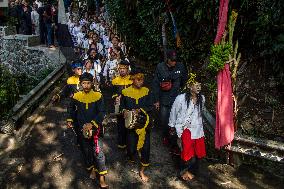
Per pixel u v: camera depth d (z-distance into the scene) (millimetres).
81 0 20734
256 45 8289
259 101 7641
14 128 7488
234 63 6164
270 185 5730
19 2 16484
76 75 7762
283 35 7344
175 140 6211
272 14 7477
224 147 6242
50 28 14273
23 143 7168
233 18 6195
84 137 5547
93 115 5625
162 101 6672
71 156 6715
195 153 5707
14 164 6422
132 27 12383
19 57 14977
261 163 6148
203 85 8664
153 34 10750
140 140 5742
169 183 5871
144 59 11875
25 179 6031
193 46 9703
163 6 10234
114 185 5848
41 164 6449
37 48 14125
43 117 8352
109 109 8664
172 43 10211
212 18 8984
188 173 5930
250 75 8195
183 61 9797
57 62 13250
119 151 6809
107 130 7625
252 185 5746
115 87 6711
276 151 5961
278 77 7809
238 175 5992
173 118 5688
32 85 12930
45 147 7039
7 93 8469
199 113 5562
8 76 8953
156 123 7852
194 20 9570
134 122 5664
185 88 6414
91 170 6004
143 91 5922
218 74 5949
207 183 5836
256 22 7793
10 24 16828
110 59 9602
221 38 6293
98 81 9523
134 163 6406
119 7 12969
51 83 10133
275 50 7410
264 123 7086
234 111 6316
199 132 5609
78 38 14727
